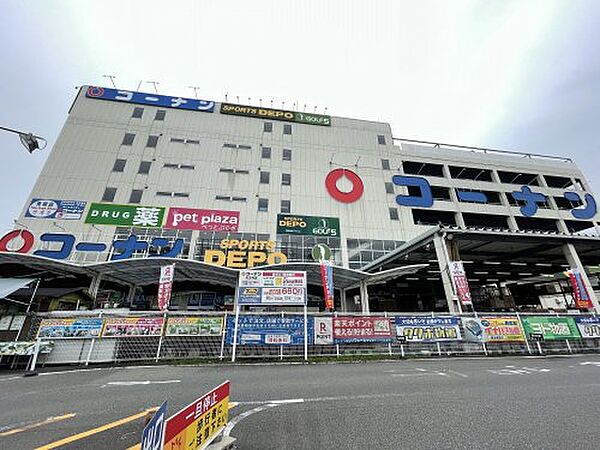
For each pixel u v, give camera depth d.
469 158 31.55
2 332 9.00
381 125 31.56
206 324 10.07
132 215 21.66
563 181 34.06
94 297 15.27
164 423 2.35
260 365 9.03
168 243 20.92
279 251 22.56
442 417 4.48
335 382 6.81
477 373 7.88
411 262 20.70
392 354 10.58
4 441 3.72
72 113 24.91
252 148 27.00
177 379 7.18
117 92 26.89
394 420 4.35
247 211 23.77
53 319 9.33
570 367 8.73
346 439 3.67
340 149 28.89
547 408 4.91
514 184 31.78
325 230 24.11
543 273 25.44
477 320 11.65
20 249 18.67
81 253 19.23
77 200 21.39
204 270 15.79
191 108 27.73
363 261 23.59
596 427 4.05
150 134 25.59
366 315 10.98
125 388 6.33
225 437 3.43
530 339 11.71
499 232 15.58
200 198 23.56
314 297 22.53
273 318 10.39
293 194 25.38
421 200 27.30
